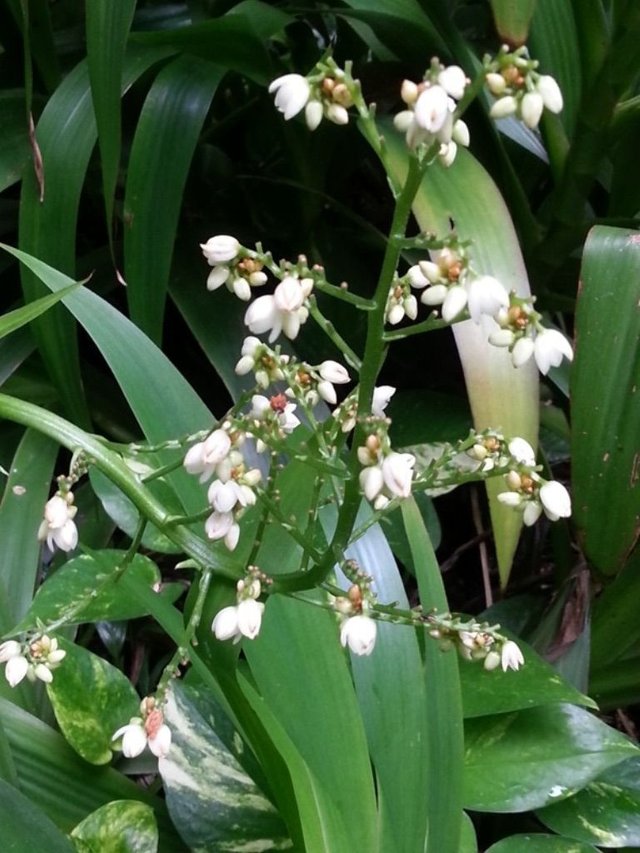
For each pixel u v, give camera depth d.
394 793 0.34
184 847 0.42
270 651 0.36
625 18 0.46
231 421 0.29
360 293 0.61
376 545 0.41
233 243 0.27
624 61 0.48
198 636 0.32
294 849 0.37
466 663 0.45
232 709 0.32
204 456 0.28
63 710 0.41
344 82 0.25
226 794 0.40
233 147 0.68
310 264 0.62
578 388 0.44
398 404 0.58
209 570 0.31
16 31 0.56
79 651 0.43
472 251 0.44
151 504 0.32
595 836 0.43
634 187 0.55
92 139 0.49
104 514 0.54
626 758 0.43
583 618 0.50
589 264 0.44
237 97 0.64
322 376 0.30
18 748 0.40
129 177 0.48
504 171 0.55
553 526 0.56
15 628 0.43
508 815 0.49
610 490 0.44
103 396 0.59
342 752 0.35
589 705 0.43
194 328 0.53
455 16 0.68
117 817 0.38
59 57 0.61
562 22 0.52
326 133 0.59
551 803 0.42
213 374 0.66
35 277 0.49
